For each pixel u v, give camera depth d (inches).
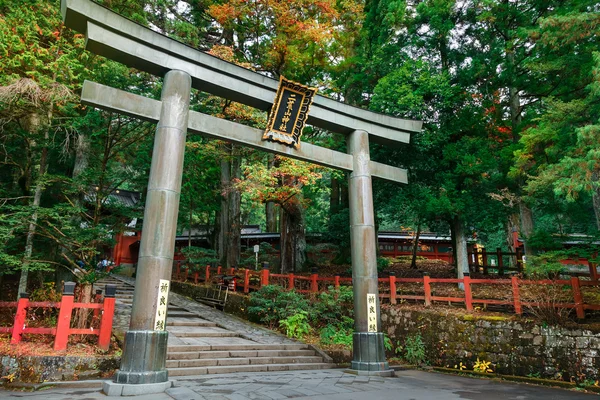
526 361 347.9
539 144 424.8
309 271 772.0
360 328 351.6
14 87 314.8
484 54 582.6
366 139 399.5
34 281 499.5
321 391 259.4
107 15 280.8
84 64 408.8
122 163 531.5
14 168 482.6
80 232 362.6
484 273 684.7
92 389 253.1
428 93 549.3
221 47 615.5
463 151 547.2
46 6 382.3
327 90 718.5
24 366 272.5
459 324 397.7
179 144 290.4
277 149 351.6
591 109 360.8
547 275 405.1
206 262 752.3
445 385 310.0
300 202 767.7
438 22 575.8
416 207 568.1
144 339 250.8
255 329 480.4
